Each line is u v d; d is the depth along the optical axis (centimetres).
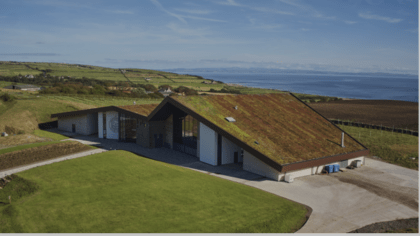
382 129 5044
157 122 3562
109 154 2933
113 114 4094
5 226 1510
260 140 2681
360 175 2609
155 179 2244
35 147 3191
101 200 1830
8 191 2077
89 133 4497
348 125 5506
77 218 1591
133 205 1761
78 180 2186
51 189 2017
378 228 1619
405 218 1759
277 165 2333
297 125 3206
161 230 1470
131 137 3906
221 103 3269
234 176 2512
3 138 3747
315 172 2614
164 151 3403
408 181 2459
